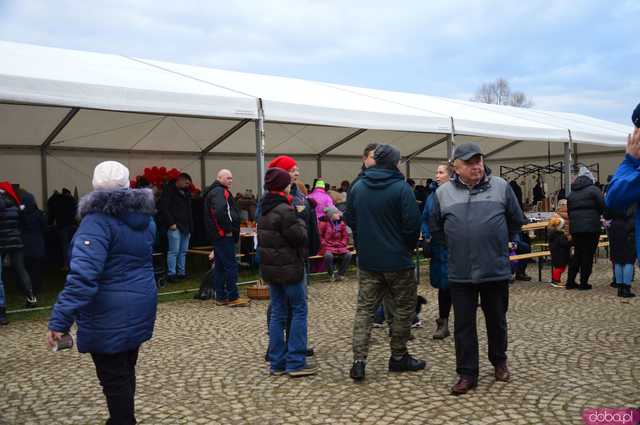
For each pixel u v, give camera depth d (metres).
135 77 8.30
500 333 4.21
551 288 8.43
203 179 14.62
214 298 7.89
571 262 8.34
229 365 4.88
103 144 12.76
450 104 14.32
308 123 9.00
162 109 7.65
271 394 4.12
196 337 5.89
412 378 4.38
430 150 18.17
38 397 4.21
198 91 8.12
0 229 6.98
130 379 3.11
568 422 3.42
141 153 13.60
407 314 4.48
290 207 4.40
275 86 10.62
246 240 10.60
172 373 4.69
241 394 4.14
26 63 7.79
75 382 4.53
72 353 5.35
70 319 2.76
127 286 2.97
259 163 8.51
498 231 3.98
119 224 2.95
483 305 4.23
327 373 4.57
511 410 3.65
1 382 4.57
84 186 12.91
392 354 4.57
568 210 8.20
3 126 10.69
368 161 5.16
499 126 11.50
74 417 3.81
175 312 7.17
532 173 20.19
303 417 3.66
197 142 13.55
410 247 4.38
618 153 18.98
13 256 7.41
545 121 14.24
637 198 2.46
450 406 3.76
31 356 5.31
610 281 9.02
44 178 12.34
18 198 7.98
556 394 3.92
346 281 9.42
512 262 8.99
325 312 7.00
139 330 3.00
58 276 10.55
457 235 4.02
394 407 3.78
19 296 8.62
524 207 16.38
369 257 4.36
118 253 2.95
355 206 4.46
